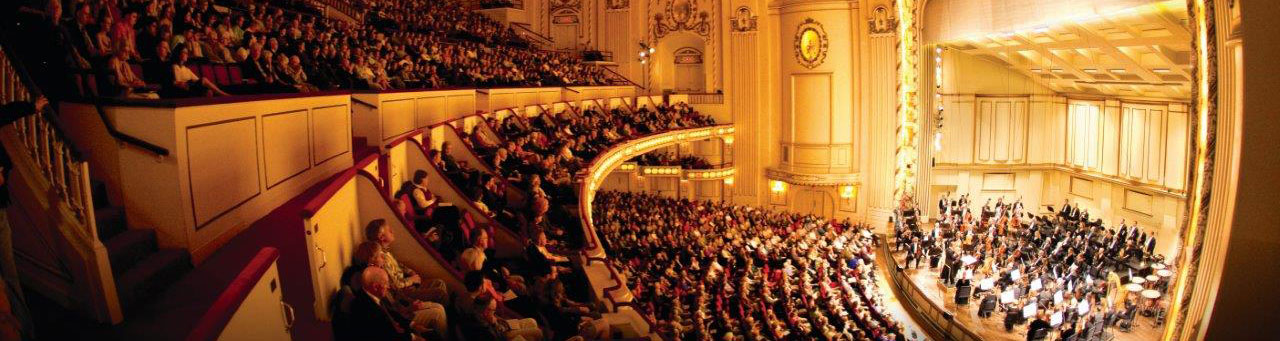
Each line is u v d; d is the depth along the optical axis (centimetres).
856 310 2483
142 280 600
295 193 1008
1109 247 2952
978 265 2998
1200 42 1574
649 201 3819
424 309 788
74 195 511
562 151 2205
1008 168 4291
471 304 830
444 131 1664
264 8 1616
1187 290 1652
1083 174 3959
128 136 684
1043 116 4194
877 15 4184
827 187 4431
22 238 540
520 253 1281
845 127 4353
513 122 2303
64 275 532
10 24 719
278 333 591
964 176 4372
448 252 1042
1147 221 3450
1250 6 1362
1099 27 2753
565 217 1579
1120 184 3631
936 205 4441
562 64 4025
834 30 4294
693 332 1691
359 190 947
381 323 665
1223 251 1510
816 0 4288
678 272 2306
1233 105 1470
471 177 1450
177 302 600
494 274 1052
